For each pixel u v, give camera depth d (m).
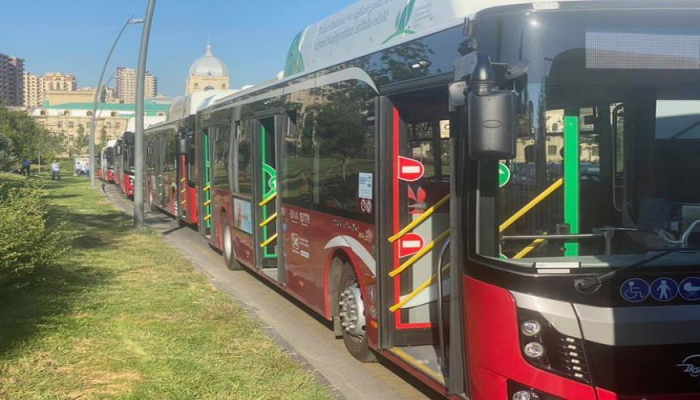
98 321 7.30
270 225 9.68
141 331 7.00
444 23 4.80
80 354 6.16
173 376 5.65
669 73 3.91
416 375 5.04
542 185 3.88
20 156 61.75
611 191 3.94
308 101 7.37
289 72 9.30
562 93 3.87
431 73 4.78
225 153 11.80
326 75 6.83
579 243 3.90
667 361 3.53
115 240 14.34
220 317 7.67
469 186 4.09
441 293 5.04
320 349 6.92
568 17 3.87
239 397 5.25
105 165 50.34
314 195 7.20
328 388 5.61
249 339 6.90
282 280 8.54
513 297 3.71
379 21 6.39
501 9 3.89
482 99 3.55
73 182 49.09
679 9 3.92
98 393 5.21
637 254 3.86
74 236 13.88
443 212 5.64
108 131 147.12
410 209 5.55
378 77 5.61
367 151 5.78
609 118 3.93
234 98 11.05
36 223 8.95
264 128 9.65
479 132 3.55
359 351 6.35
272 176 9.66
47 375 5.57
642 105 3.93
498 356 3.79
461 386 4.40
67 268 10.22
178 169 18.00
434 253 5.62
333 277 6.82
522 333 3.66
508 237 3.91
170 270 10.73
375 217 5.55
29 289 8.52
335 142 6.57
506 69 3.83
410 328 5.61
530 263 3.74
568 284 3.61
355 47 6.91
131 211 23.66
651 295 3.57
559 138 3.87
